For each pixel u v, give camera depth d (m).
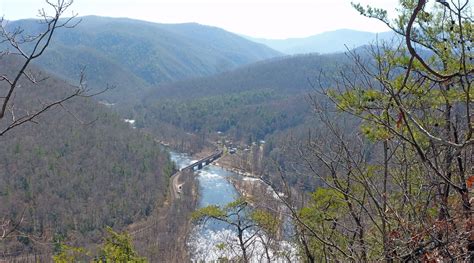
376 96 4.81
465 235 3.82
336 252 6.52
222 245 14.68
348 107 5.00
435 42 4.79
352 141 6.30
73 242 42.78
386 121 4.77
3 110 4.06
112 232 13.86
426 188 5.22
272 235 8.14
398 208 5.18
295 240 7.24
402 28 4.84
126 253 13.69
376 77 4.49
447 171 4.74
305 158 6.09
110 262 13.41
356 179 5.41
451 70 4.54
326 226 6.89
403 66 4.77
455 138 4.62
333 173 5.96
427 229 3.86
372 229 6.01
